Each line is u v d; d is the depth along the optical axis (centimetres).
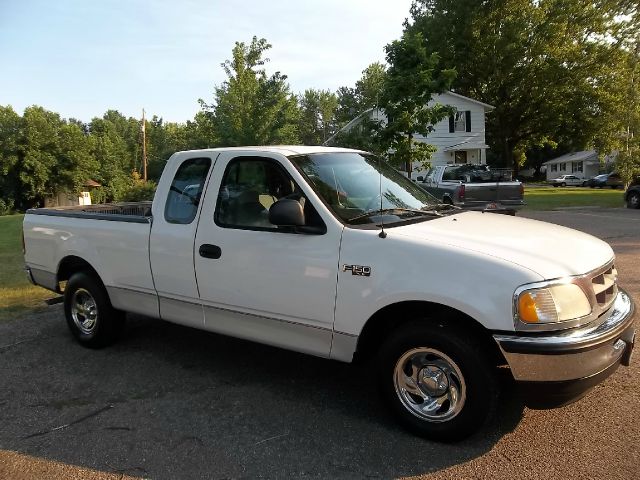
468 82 4050
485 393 317
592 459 312
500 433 345
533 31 3775
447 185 1573
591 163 7012
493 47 3781
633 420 355
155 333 581
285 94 1966
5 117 5425
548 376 299
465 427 324
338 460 322
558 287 304
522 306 299
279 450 335
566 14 3666
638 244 1053
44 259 570
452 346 320
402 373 348
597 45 3675
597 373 306
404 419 347
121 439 354
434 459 319
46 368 485
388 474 306
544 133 4166
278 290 387
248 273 401
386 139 1348
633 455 314
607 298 344
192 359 500
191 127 4378
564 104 3856
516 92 3950
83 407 404
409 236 343
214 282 422
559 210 1969
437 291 319
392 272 336
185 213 448
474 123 3606
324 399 409
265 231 395
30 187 5550
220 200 426
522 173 8838
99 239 507
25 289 789
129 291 490
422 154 1382
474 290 310
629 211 1880
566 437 337
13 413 396
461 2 3753
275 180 404
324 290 364
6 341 564
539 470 303
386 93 1352
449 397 331
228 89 1961
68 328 587
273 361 491
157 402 409
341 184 406
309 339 380
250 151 421
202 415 386
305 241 374
